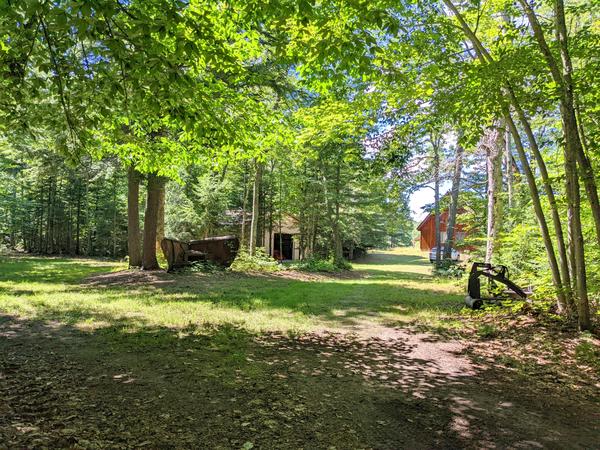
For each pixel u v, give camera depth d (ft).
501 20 32.55
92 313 26.43
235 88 29.14
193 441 10.37
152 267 52.47
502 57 21.47
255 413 12.28
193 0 19.29
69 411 11.76
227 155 30.86
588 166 21.77
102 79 16.06
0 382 13.87
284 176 87.40
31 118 19.08
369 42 15.76
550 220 32.83
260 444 10.43
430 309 32.04
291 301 34.17
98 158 30.09
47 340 19.69
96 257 115.24
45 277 52.16
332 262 83.15
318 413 12.57
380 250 208.85
